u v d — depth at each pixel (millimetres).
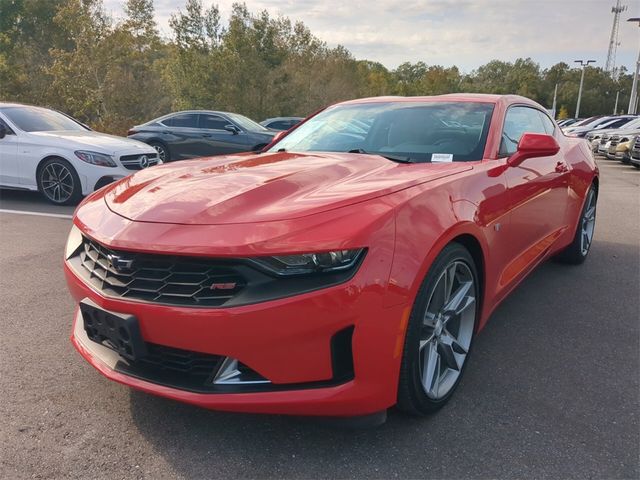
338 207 2062
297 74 37500
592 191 4879
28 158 7645
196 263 1986
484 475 2023
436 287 2309
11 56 33281
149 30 25031
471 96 3639
